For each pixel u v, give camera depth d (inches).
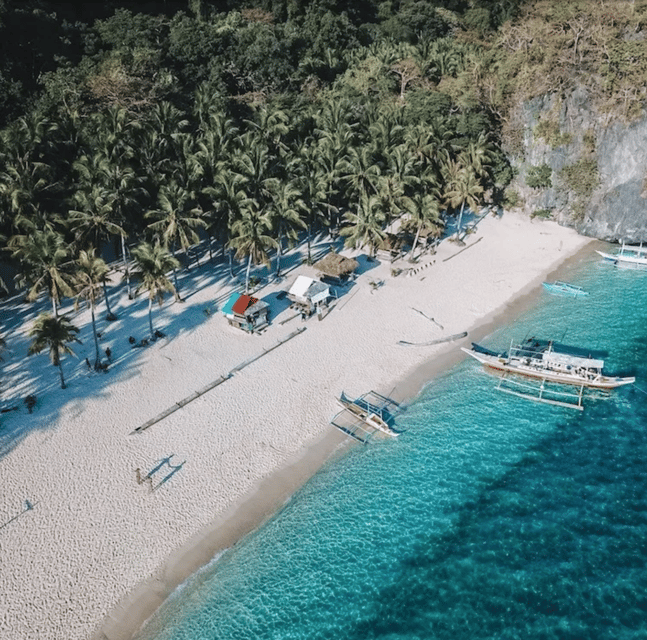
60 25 3590.1
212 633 1322.6
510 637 1339.8
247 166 2684.5
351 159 2960.1
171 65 3720.5
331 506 1641.2
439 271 2923.2
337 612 1378.0
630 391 2103.8
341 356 2240.4
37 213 2345.0
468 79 3878.0
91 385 2018.9
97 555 1455.5
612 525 1604.3
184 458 1745.8
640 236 3248.0
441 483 1726.1
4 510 1546.5
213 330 2357.3
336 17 4377.5
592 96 3339.1
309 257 2888.8
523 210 3668.8
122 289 2615.7
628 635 1341.0
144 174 2704.2
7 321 2353.6
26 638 1273.4
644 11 3809.1
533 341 2384.4
